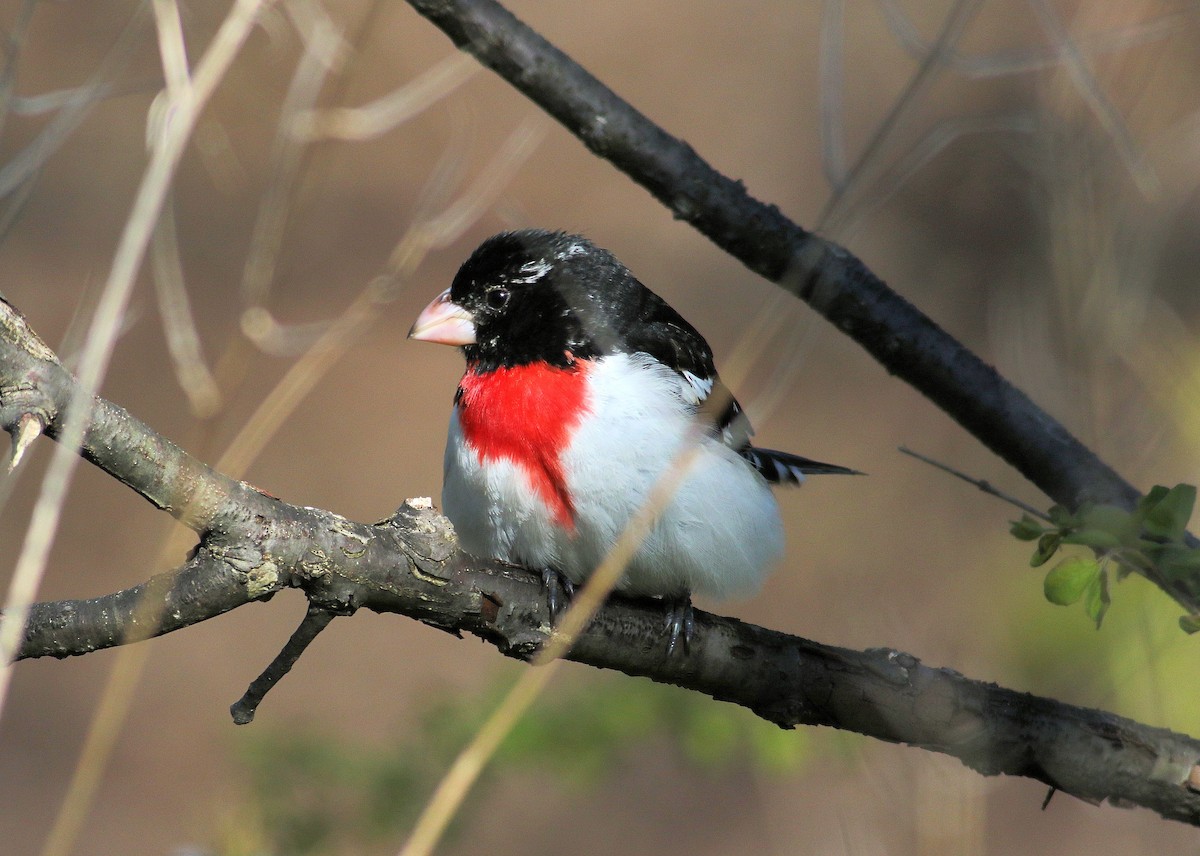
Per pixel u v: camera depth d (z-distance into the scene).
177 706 13.49
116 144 20.56
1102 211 7.55
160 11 3.81
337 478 16.56
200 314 17.94
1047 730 4.95
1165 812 4.93
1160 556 4.06
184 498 3.90
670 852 11.45
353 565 4.23
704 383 6.81
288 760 7.02
